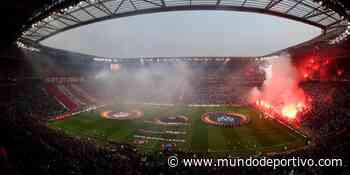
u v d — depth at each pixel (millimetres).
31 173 20141
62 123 54000
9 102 55844
